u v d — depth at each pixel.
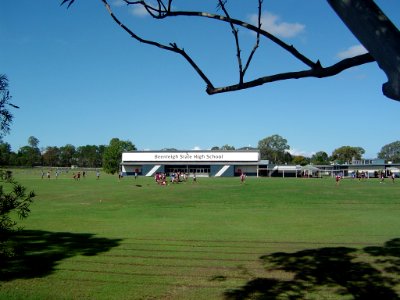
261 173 99.81
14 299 7.75
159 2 3.09
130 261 10.73
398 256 11.15
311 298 7.85
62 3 3.20
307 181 66.12
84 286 8.62
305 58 2.77
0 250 7.21
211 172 98.50
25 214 6.07
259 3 2.93
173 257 11.20
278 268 10.05
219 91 3.08
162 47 3.17
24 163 139.75
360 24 2.21
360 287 8.52
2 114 5.46
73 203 27.62
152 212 22.33
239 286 8.62
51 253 11.60
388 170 98.19
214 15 3.02
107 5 3.22
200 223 17.89
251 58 2.98
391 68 2.12
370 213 21.38
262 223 17.77
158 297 7.95
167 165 99.44
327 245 12.77
